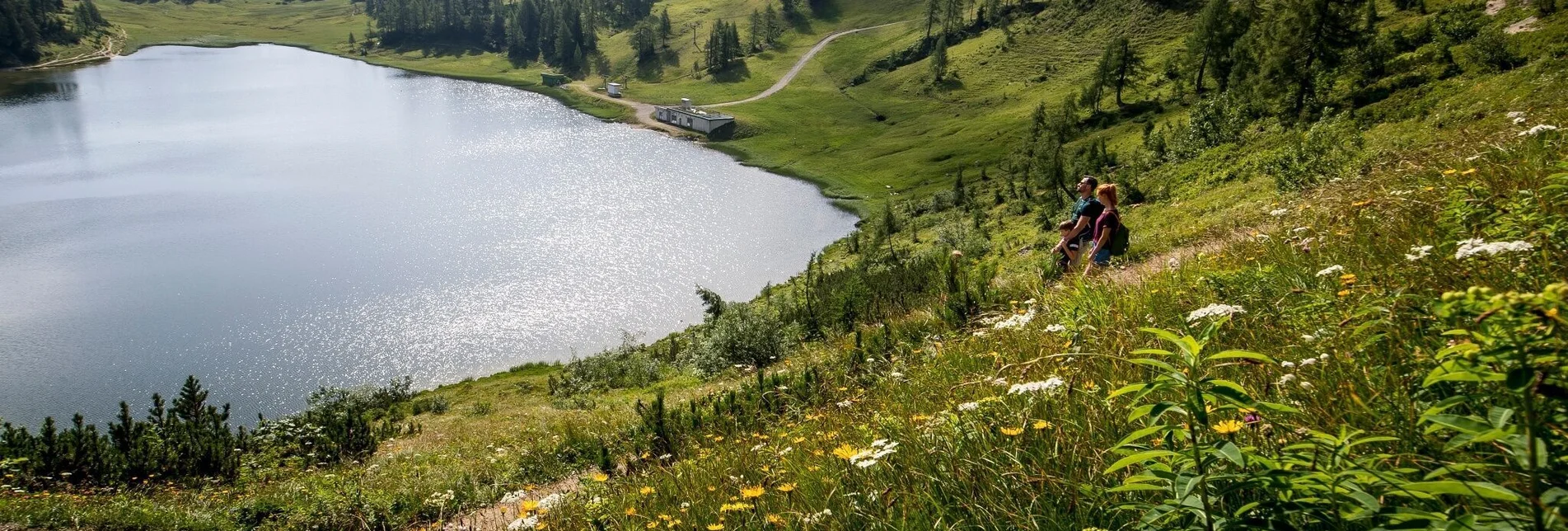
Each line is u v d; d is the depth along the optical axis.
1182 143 66.69
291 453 17.95
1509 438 1.53
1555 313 1.33
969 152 122.88
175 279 74.62
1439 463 1.99
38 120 147.50
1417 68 59.00
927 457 3.52
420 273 77.81
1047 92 142.75
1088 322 4.90
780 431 6.40
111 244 83.62
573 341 63.19
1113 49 118.44
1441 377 1.61
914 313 10.97
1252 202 24.14
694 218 99.25
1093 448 2.88
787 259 84.19
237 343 61.88
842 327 18.86
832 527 3.34
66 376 55.78
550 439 13.52
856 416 5.48
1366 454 2.25
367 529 9.32
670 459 7.60
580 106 179.62
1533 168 4.85
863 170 124.31
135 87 187.00
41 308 67.19
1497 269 2.98
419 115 163.50
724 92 185.12
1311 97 61.19
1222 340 3.83
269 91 187.75
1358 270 4.01
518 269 79.50
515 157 129.12
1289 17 68.31
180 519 9.86
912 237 79.81
